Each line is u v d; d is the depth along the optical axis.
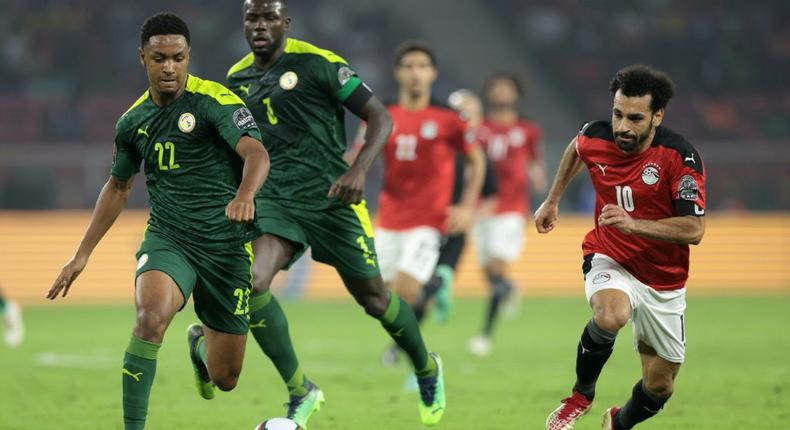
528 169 39.12
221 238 14.67
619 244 15.23
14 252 58.38
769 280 61.62
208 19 81.75
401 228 26.58
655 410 15.74
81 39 79.06
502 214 36.34
